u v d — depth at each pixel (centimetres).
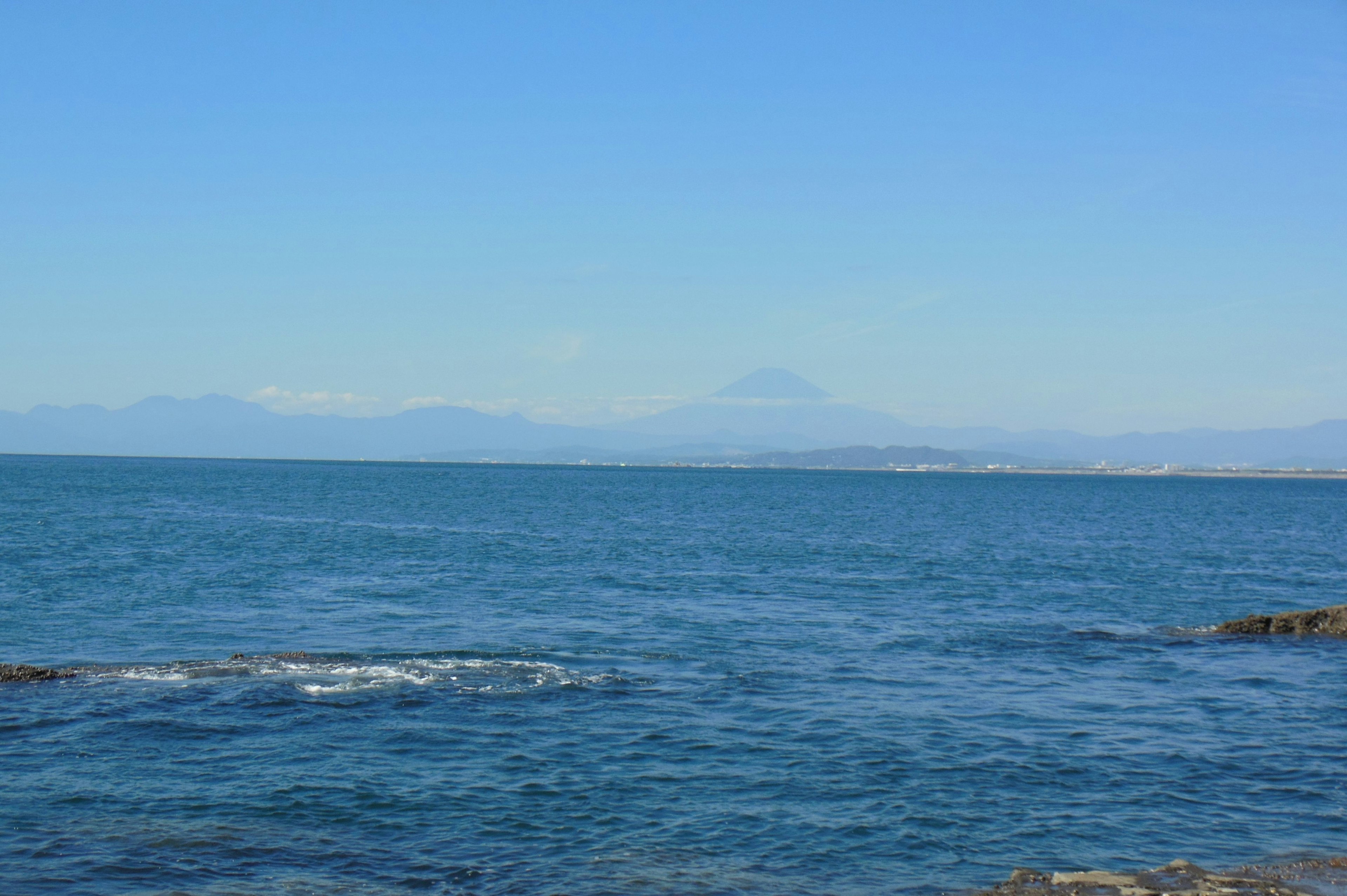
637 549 6850
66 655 3111
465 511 11131
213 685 2606
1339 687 2920
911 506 14488
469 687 2639
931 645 3450
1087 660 3253
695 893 1524
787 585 5059
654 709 2495
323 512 10419
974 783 2003
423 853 1652
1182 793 1966
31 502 10819
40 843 1653
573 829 1752
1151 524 11025
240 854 1636
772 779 2008
